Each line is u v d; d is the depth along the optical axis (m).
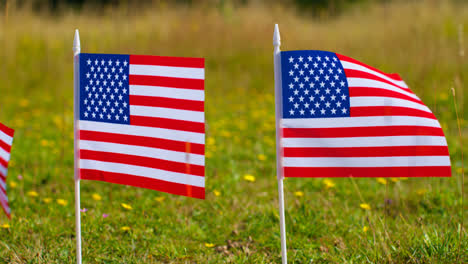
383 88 2.53
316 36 10.17
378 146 2.50
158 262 2.99
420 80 7.59
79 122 2.62
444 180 4.28
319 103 2.50
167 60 2.52
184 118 2.51
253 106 7.68
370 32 10.05
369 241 3.02
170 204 3.86
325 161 2.51
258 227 3.43
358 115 2.50
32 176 4.51
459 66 7.84
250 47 10.02
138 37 9.97
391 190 4.15
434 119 2.53
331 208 3.67
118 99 2.58
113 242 3.16
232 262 2.96
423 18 10.40
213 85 8.93
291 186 4.32
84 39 10.11
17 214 3.57
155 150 2.56
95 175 2.63
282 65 2.52
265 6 11.74
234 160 5.14
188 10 11.12
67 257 2.96
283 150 2.52
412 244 2.96
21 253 2.94
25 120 6.72
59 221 3.48
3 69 8.72
